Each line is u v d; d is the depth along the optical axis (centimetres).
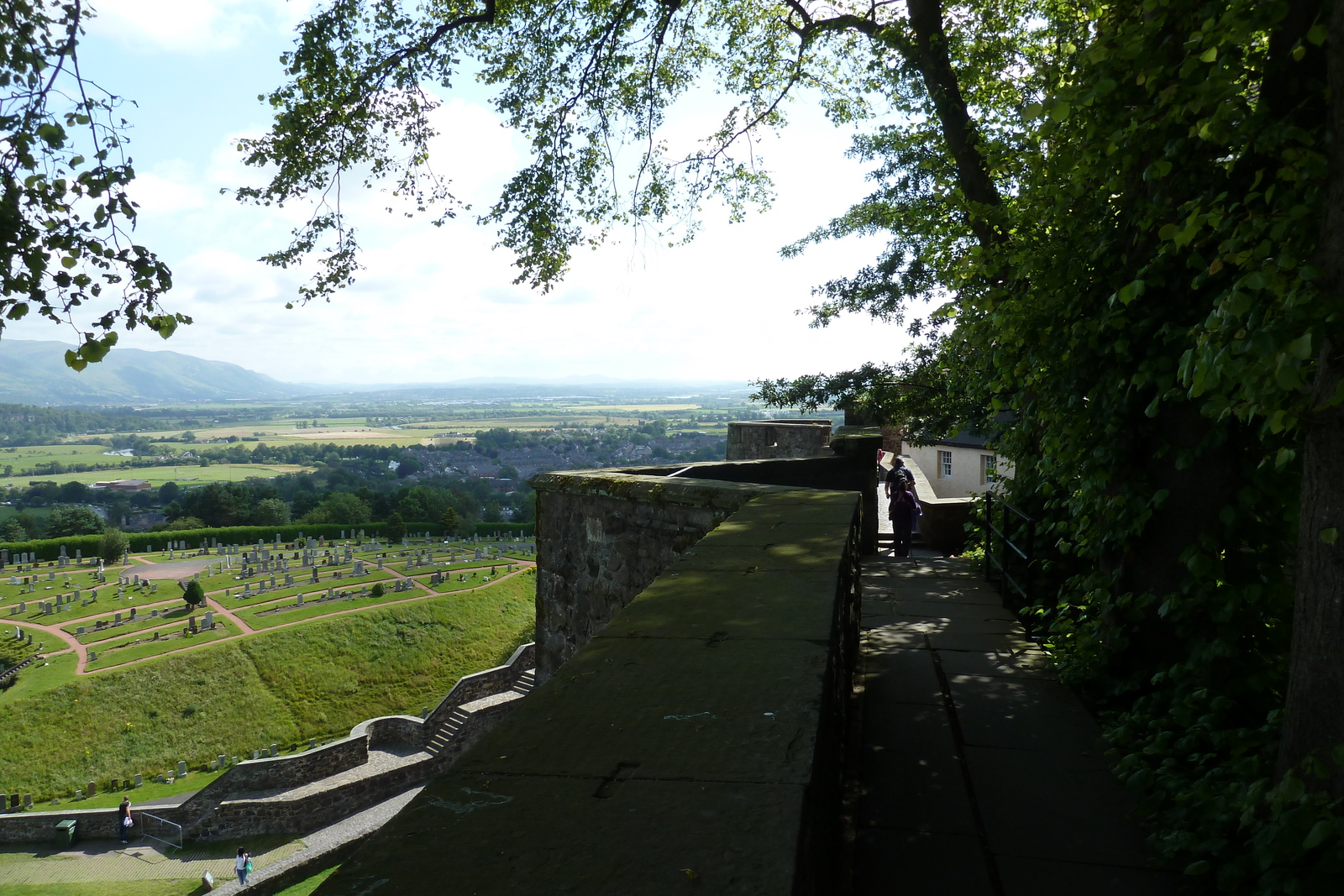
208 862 2373
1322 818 269
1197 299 475
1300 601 297
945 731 479
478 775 157
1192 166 456
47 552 6128
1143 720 461
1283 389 292
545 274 1186
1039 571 814
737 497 608
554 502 893
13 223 468
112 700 3353
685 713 190
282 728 3466
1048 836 357
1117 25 493
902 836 358
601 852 125
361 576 5181
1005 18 974
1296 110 365
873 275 1612
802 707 193
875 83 1246
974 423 1338
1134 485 511
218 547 6700
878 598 864
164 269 521
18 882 2252
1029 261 574
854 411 1595
